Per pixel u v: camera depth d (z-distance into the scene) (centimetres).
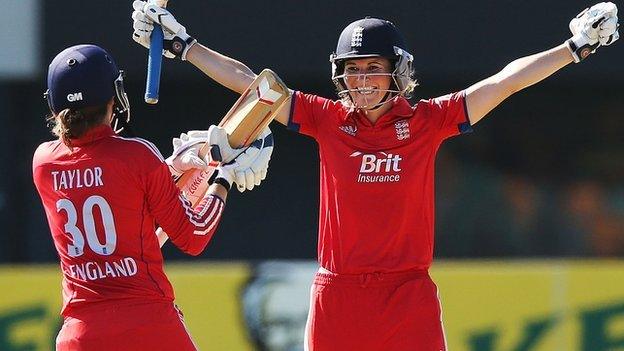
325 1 3256
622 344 2492
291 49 3269
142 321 1437
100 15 3281
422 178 1612
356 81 1602
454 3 3269
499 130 3991
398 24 3266
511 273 2500
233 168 1548
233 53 3262
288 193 3856
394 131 1614
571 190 4019
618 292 2502
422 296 1606
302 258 3859
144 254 1460
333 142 1631
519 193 4000
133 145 1448
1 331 2467
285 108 1661
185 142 1611
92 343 1430
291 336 2483
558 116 3988
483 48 3281
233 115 1582
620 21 3184
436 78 3550
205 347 2481
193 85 3759
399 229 1600
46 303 2481
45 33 3291
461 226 3988
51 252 3725
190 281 2492
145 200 1453
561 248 4003
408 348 1600
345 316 1612
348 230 1608
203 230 1488
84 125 1440
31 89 3694
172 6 3244
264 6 3256
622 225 4009
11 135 3694
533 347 2494
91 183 1442
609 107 3984
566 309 2502
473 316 2494
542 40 3275
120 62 3291
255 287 2495
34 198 3722
